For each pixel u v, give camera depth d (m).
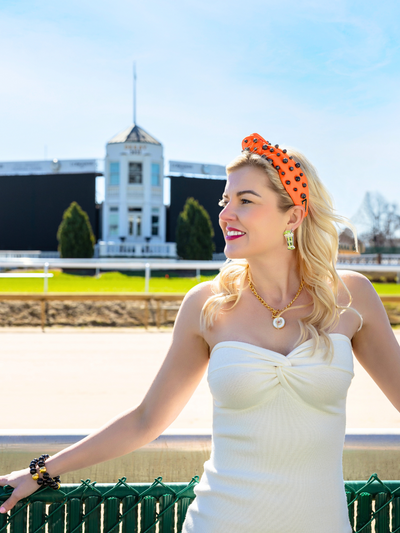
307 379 1.16
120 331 8.28
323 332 1.23
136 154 37.19
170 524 1.36
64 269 23.38
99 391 4.55
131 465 1.61
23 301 9.22
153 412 1.32
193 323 1.32
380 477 1.63
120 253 33.47
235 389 1.17
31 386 4.69
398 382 1.34
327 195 1.39
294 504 1.15
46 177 40.00
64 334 7.89
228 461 1.19
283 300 1.33
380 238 38.44
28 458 1.54
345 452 1.61
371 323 1.34
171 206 39.53
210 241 31.48
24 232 40.38
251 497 1.15
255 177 1.27
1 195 40.75
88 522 1.33
